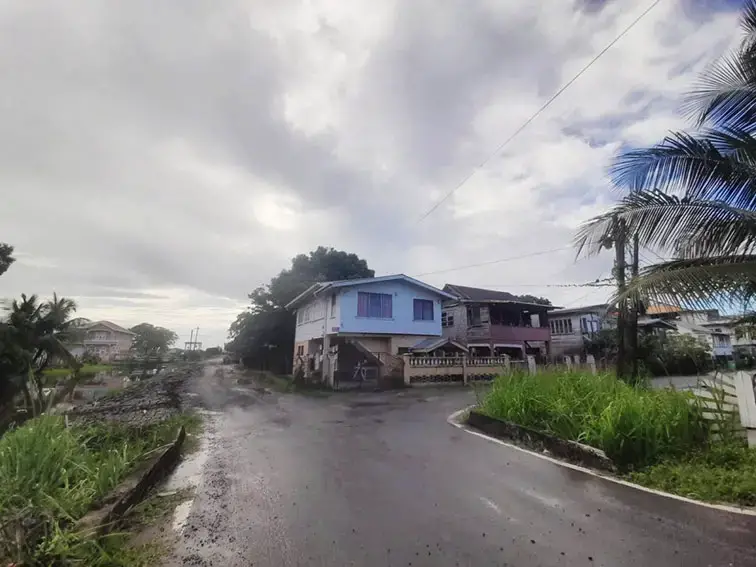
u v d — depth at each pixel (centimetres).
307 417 1067
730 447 547
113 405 1278
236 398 1540
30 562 296
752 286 520
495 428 820
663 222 580
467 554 330
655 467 525
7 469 409
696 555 320
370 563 318
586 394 730
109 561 322
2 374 1902
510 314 2802
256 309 3228
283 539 362
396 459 630
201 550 343
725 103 584
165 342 7200
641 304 587
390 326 2141
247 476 554
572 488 488
